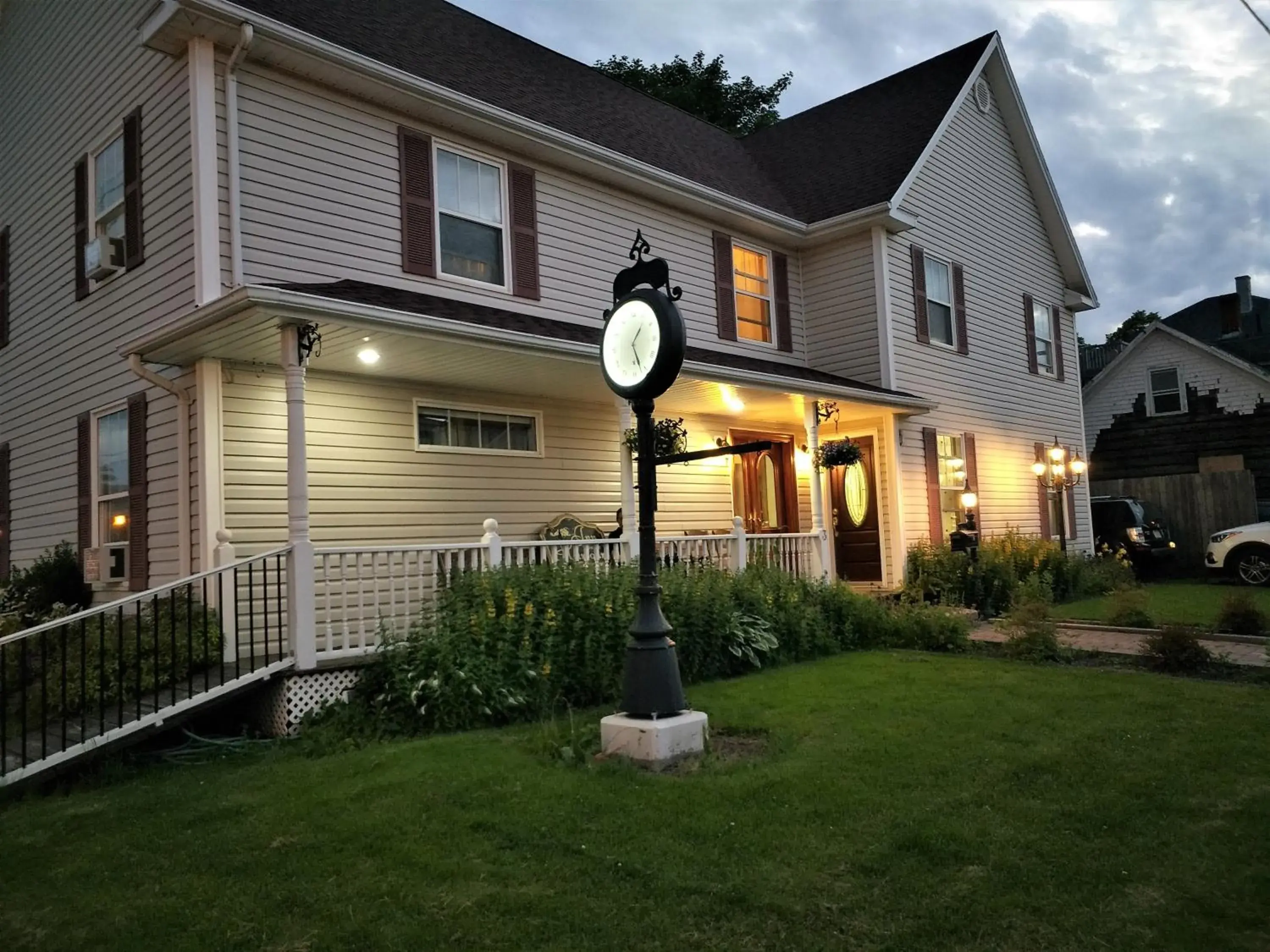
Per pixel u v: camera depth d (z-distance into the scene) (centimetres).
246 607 766
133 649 678
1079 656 862
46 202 1083
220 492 768
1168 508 1969
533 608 704
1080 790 454
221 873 381
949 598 1184
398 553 816
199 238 780
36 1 1116
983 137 1670
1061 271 1916
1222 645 901
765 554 1048
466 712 634
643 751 517
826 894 341
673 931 317
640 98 1518
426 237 945
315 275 853
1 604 941
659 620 556
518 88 1123
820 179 1506
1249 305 2997
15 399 1141
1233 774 479
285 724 656
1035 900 333
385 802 459
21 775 538
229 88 806
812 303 1438
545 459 1044
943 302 1518
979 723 593
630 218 1177
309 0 967
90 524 942
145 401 857
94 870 393
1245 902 331
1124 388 2538
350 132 895
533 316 1012
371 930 323
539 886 355
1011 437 1666
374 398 890
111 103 947
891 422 1344
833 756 520
